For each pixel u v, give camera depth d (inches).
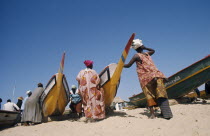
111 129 164.1
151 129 152.1
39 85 303.7
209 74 292.0
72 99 314.3
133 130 154.9
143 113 251.3
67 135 163.9
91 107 214.5
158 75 191.5
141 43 216.4
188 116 181.6
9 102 399.9
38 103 287.6
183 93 334.0
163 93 186.2
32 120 273.1
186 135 131.6
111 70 235.6
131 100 476.1
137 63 208.8
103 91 230.8
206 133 129.6
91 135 153.9
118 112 291.1
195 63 301.6
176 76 328.5
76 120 269.6
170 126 154.9
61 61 279.6
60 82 276.8
